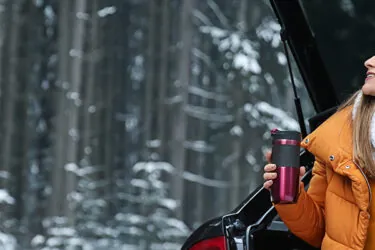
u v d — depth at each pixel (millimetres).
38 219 23250
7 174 23078
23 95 25375
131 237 19766
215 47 28125
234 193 24531
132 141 28781
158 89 25234
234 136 23656
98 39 25531
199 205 27062
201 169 28078
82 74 25312
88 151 24141
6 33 24875
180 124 24625
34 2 25828
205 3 28391
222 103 29109
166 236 19891
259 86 22844
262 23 23297
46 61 26297
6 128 23984
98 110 25703
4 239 19953
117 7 27609
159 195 21469
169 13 25781
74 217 20203
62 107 22906
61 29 23766
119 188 23297
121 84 28766
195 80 29484
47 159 25438
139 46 29094
